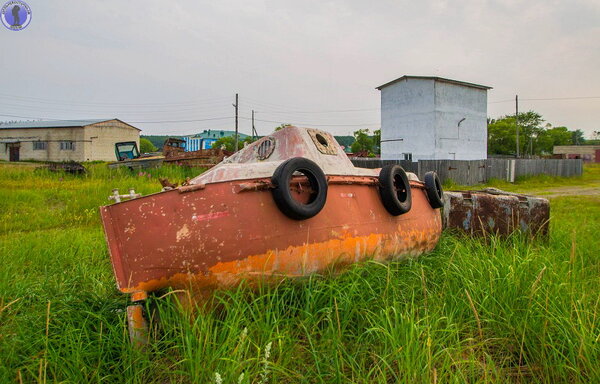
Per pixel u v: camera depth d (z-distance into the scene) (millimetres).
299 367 2609
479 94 36906
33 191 12508
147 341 2693
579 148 76688
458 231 6004
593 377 2367
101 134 48250
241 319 2691
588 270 4168
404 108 35938
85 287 4086
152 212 2768
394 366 2617
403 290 3547
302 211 3160
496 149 64625
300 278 3295
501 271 3668
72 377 2385
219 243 2898
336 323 2963
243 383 2152
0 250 5340
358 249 3719
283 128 4477
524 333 2811
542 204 5906
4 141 48656
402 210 4172
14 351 2639
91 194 12164
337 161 4414
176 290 2736
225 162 4871
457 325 2949
